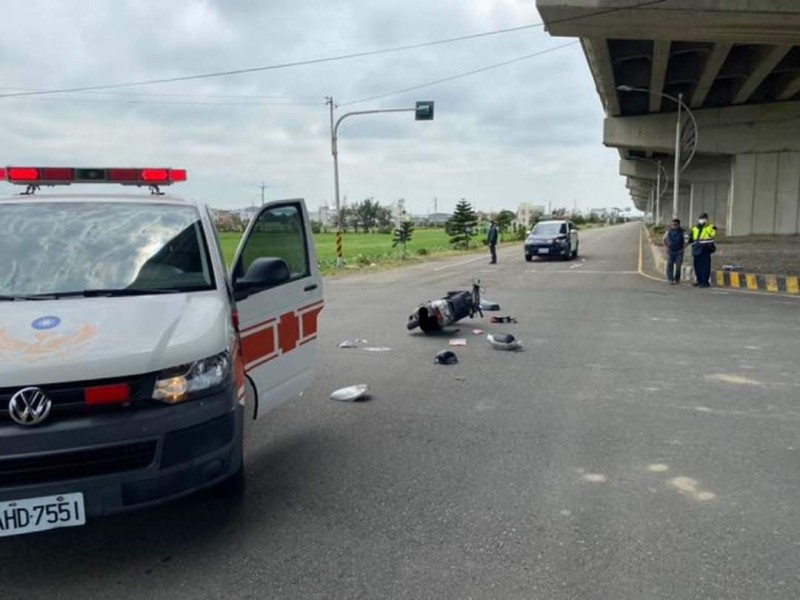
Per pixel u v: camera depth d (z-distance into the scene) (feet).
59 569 10.73
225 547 11.39
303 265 17.17
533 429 17.75
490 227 89.45
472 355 27.73
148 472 10.01
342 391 21.22
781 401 20.25
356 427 18.10
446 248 153.99
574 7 60.75
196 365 10.64
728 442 16.53
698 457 15.49
